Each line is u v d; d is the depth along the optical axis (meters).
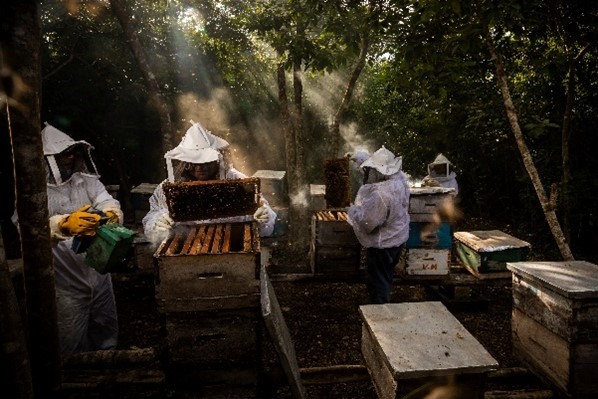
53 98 7.57
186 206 2.35
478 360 1.77
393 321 2.13
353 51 4.79
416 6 3.88
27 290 1.95
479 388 1.78
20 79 1.72
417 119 8.49
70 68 7.77
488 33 3.62
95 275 3.14
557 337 2.42
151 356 2.58
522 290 2.76
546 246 6.72
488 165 8.79
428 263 4.08
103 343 3.49
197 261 1.98
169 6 8.31
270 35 5.47
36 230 1.89
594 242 6.43
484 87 6.25
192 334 2.05
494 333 4.02
